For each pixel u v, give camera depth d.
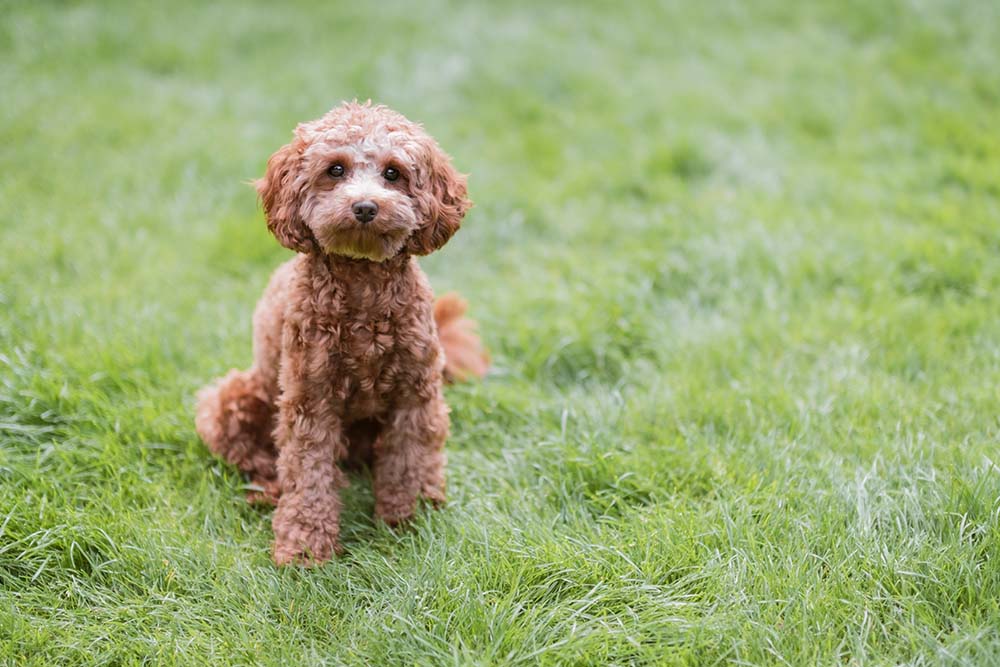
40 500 3.30
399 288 3.22
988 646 2.59
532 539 3.13
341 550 3.38
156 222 5.74
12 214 5.63
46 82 7.51
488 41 8.66
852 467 3.51
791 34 8.97
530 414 4.02
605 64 8.28
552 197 6.11
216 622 2.93
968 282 4.84
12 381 3.88
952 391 3.92
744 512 3.21
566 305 4.80
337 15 9.35
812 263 5.05
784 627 2.72
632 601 2.90
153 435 3.77
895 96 7.25
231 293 4.98
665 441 3.75
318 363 3.20
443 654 2.69
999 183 5.81
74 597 3.02
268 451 3.77
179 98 7.53
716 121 7.10
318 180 3.12
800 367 4.29
